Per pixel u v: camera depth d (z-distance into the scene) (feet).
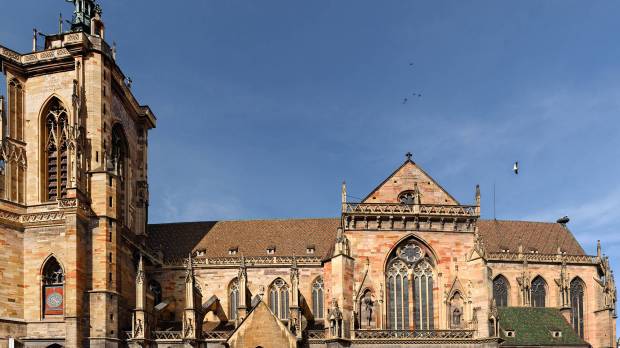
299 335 290.76
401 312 299.38
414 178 313.53
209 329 327.88
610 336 385.70
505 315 356.79
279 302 353.51
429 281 304.09
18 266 286.46
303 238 373.61
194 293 298.35
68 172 289.33
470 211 307.99
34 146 307.99
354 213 300.61
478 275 297.33
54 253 285.84
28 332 280.51
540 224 426.10
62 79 312.50
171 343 293.23
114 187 301.43
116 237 297.94
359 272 297.94
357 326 290.56
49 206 298.97
